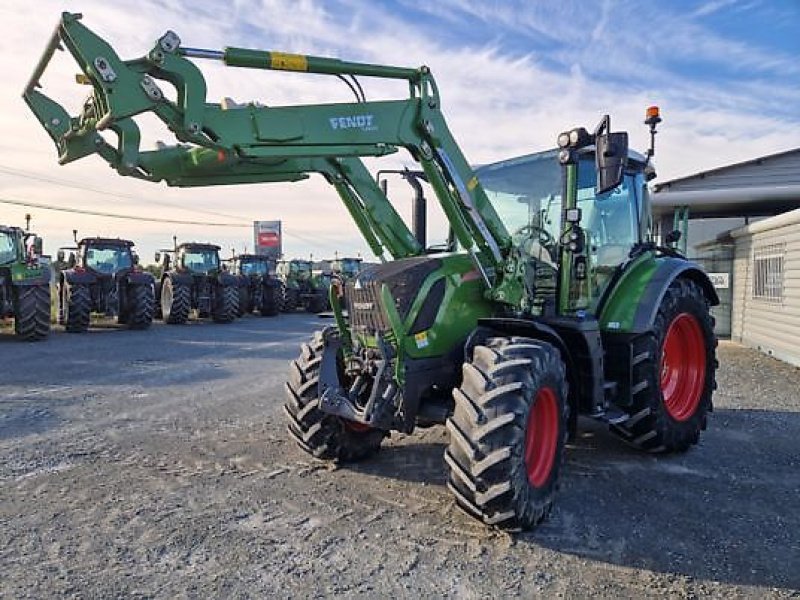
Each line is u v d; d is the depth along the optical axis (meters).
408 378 3.85
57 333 13.34
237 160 3.88
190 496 3.93
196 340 12.31
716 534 3.46
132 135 3.29
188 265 16.95
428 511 3.73
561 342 3.95
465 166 4.13
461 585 2.87
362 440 4.61
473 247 4.06
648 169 5.44
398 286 3.89
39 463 4.51
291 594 2.77
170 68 3.12
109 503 3.79
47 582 2.84
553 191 4.67
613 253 4.99
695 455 4.95
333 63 3.59
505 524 3.35
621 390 4.71
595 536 3.42
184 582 2.86
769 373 8.71
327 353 4.42
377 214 4.64
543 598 2.78
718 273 13.08
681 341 5.27
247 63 3.35
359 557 3.13
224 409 6.27
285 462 4.62
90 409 6.19
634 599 2.78
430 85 3.93
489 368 3.47
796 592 2.86
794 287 9.39
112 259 14.60
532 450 3.64
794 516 3.72
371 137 3.72
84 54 2.98
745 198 12.69
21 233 12.20
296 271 22.75
